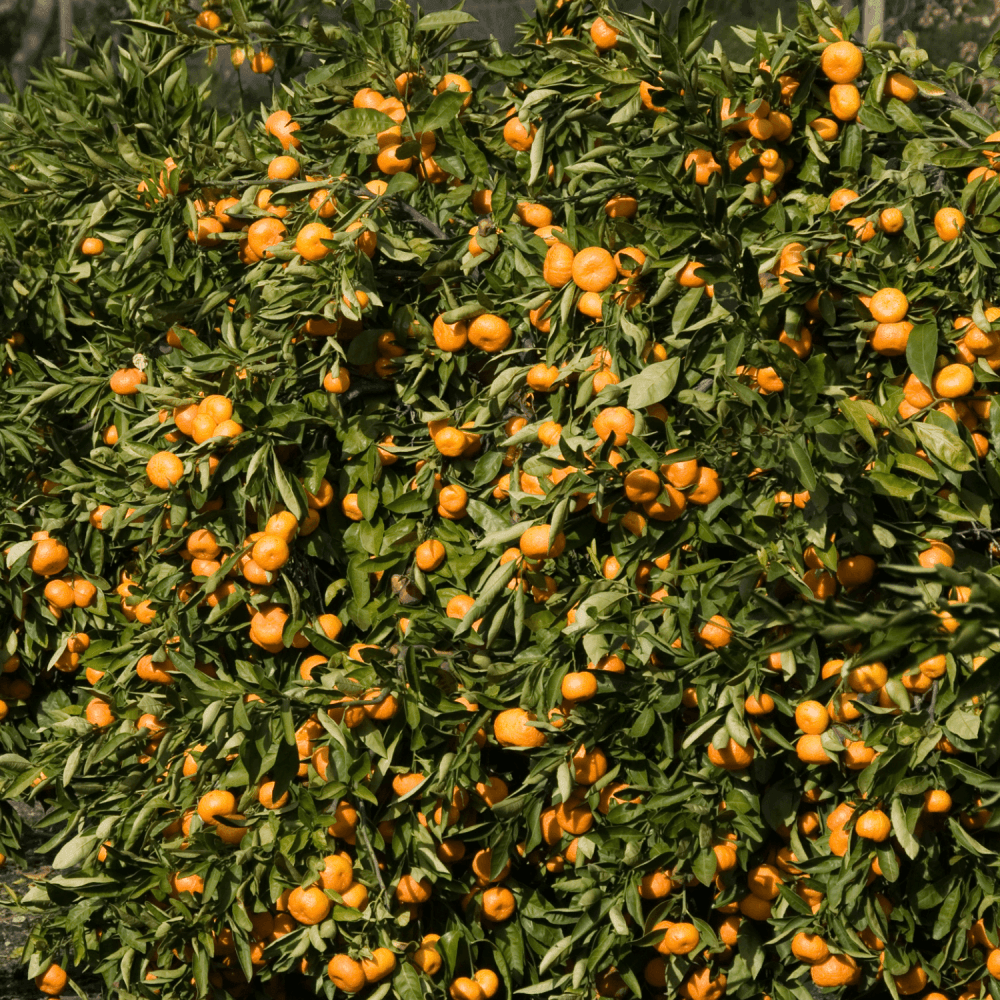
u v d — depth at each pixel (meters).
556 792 3.38
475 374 3.64
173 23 3.71
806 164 3.54
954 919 3.39
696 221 3.32
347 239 3.42
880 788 3.27
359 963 3.37
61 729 3.63
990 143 3.42
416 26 3.58
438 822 3.45
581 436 3.38
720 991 3.48
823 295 3.35
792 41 3.51
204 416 3.44
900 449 3.28
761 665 3.35
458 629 3.36
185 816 3.53
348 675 3.35
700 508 3.38
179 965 3.62
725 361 3.31
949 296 3.34
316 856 3.40
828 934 3.37
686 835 3.37
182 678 3.46
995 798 3.27
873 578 3.39
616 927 3.36
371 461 3.52
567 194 3.71
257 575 3.45
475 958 3.57
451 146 3.55
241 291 3.72
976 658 3.27
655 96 3.37
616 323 3.41
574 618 3.38
